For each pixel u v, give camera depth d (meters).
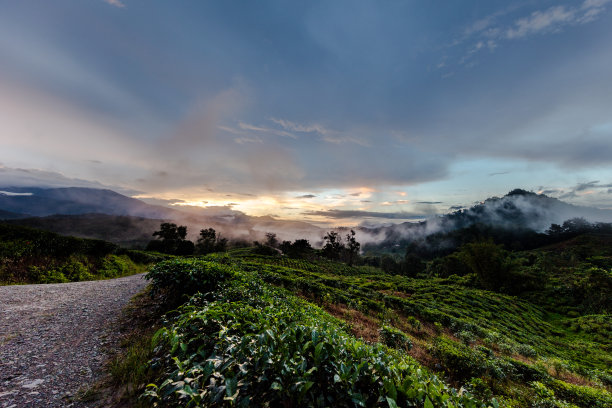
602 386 12.41
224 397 2.11
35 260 14.23
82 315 7.01
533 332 29.56
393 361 2.98
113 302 8.44
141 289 10.99
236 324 3.27
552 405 7.64
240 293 5.60
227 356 2.72
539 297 49.41
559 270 70.50
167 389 2.38
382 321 14.62
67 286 11.33
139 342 5.07
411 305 21.83
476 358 9.24
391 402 2.08
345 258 114.94
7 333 5.56
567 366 15.05
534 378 10.33
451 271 78.88
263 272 18.94
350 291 21.97
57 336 5.54
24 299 8.39
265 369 2.38
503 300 40.53
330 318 9.23
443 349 9.66
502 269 55.03
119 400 3.31
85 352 4.82
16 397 3.33
